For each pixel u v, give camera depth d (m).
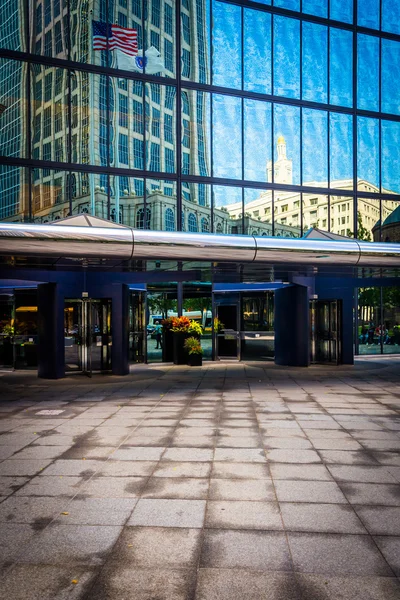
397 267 12.97
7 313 17.61
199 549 3.69
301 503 4.59
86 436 7.24
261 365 18.30
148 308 19.33
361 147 21.66
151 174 18.45
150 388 12.45
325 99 21.08
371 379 14.10
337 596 3.09
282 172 20.36
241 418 8.53
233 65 19.70
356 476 5.36
